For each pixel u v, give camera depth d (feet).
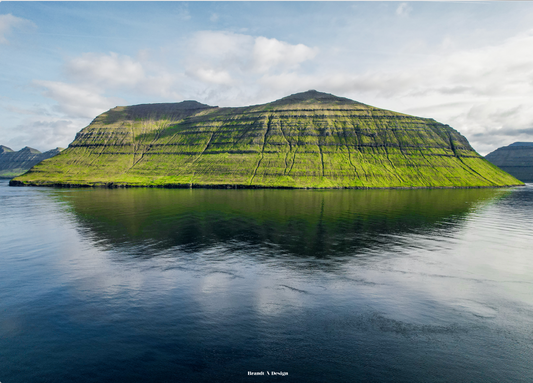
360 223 280.10
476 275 152.76
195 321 106.52
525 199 509.35
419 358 88.89
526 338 99.04
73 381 79.46
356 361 87.30
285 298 124.47
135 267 159.74
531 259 179.01
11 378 80.43
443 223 285.43
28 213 330.75
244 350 91.56
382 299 124.57
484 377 81.97
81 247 196.75
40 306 117.08
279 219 297.94
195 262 167.63
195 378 80.33
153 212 338.95
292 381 79.46
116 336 98.02
